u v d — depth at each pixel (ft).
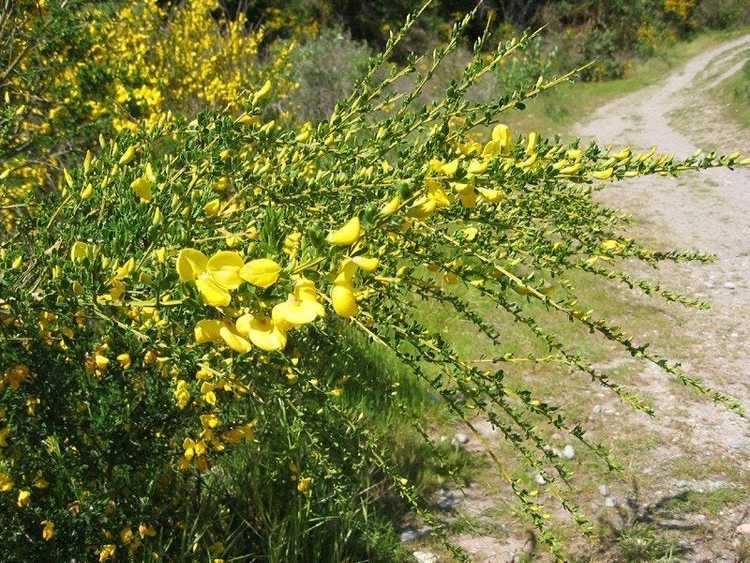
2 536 6.28
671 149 35.70
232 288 3.08
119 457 6.82
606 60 61.31
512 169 4.10
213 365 5.82
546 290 5.06
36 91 11.29
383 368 12.10
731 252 22.29
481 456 11.52
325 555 8.32
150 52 20.70
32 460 6.40
